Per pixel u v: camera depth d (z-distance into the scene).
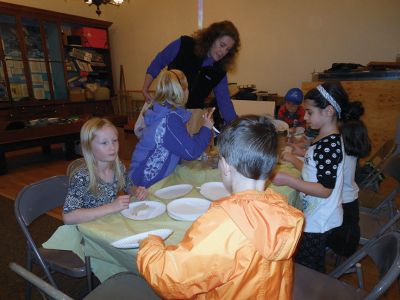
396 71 3.27
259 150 0.65
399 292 1.60
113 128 1.28
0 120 4.66
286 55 4.59
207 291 0.61
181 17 5.48
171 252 0.61
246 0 4.71
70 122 4.05
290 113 3.00
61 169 3.88
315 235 1.28
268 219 0.61
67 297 0.77
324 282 1.14
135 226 0.99
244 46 4.91
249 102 4.03
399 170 1.62
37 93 5.21
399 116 3.18
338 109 1.18
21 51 4.85
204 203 1.15
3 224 2.42
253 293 0.63
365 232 1.57
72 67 5.67
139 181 1.46
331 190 1.16
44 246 1.13
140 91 6.32
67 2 5.76
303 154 1.76
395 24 3.75
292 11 4.38
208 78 2.01
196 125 1.75
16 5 4.62
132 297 1.05
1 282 1.73
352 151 1.35
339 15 4.07
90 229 0.96
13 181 3.45
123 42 6.43
